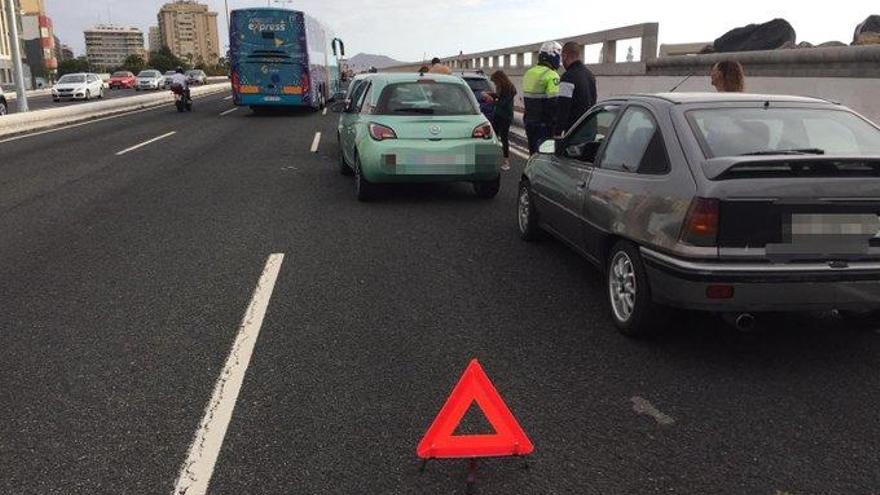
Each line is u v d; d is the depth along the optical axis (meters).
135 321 4.99
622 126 5.21
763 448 3.36
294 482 3.11
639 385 4.00
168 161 13.38
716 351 4.47
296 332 4.78
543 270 6.21
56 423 3.61
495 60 30.58
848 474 3.15
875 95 8.59
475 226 7.97
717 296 3.93
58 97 38.00
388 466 3.23
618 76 17.31
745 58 12.02
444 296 5.52
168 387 3.99
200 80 66.88
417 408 3.75
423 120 8.97
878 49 8.79
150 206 9.07
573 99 8.90
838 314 5.08
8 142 16.86
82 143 16.53
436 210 8.87
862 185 3.93
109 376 4.13
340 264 6.40
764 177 3.92
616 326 4.82
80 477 3.15
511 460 3.28
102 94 41.53
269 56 24.41
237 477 3.14
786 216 3.91
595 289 5.70
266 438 3.46
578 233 5.55
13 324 4.94
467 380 3.11
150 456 3.31
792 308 3.98
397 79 9.43
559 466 3.22
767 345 4.56
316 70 27.19
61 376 4.13
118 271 6.19
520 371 4.18
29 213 8.66
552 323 4.95
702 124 4.45
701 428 3.54
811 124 4.51
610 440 3.43
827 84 9.48
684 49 17.78
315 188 10.43
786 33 14.23
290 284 5.81
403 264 6.41
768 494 3.02
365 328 4.85
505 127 12.00
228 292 5.61
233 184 10.77
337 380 4.06
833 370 4.20
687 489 3.05
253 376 4.11
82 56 116.00
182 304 5.33
